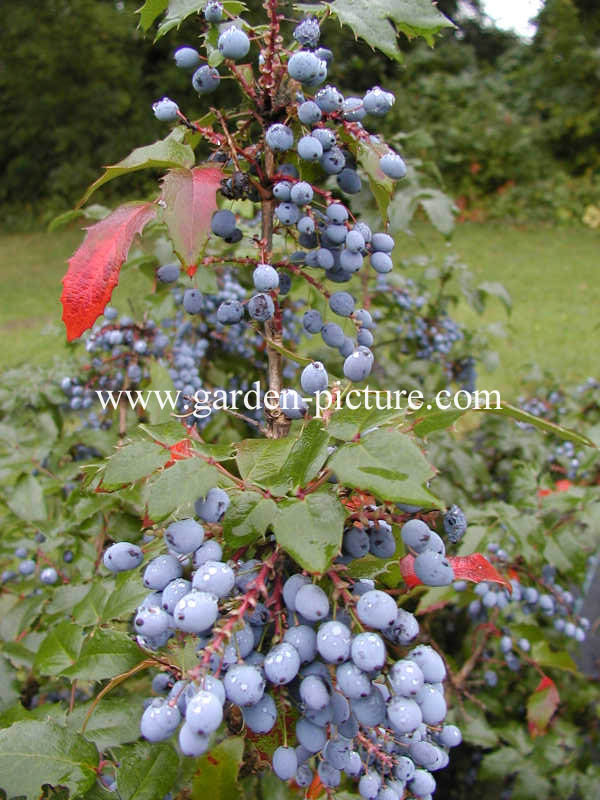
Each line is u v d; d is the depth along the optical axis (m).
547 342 1.29
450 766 0.44
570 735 0.39
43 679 0.36
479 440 0.61
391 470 0.15
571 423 0.60
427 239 1.83
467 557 0.22
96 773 0.20
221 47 0.21
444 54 2.70
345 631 0.16
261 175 0.23
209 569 0.16
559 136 2.45
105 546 0.35
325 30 1.86
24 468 0.38
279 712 0.18
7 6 2.40
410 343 0.58
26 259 2.10
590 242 2.14
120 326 0.40
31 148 2.51
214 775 0.20
